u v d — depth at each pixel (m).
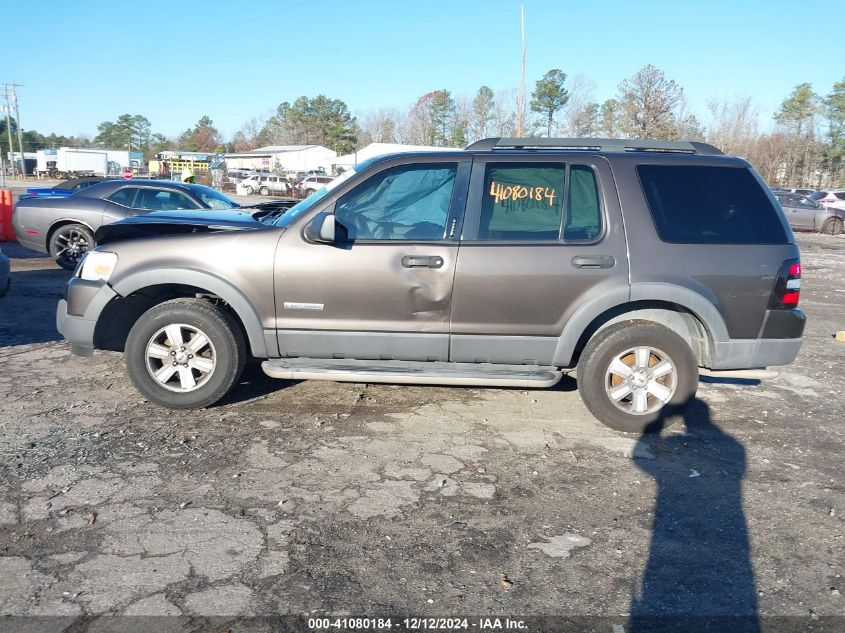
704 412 5.48
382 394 5.61
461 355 4.80
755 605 3.00
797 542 3.54
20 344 6.84
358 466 4.26
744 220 4.77
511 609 2.92
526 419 5.16
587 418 5.22
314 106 84.88
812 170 54.31
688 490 4.09
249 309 4.80
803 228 27.28
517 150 4.99
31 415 4.92
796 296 4.80
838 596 3.07
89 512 3.59
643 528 3.63
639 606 2.97
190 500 3.76
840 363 7.19
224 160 67.62
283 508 3.71
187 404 5.00
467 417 5.16
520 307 4.69
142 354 4.92
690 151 5.06
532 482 4.12
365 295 4.73
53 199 11.00
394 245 4.71
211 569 3.12
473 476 4.18
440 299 4.70
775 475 4.34
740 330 4.75
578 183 4.78
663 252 4.67
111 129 122.38
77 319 4.99
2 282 7.38
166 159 66.56
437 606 2.92
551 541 3.47
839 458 4.63
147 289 5.11
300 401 5.39
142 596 2.91
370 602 2.93
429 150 4.99
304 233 4.77
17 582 2.98
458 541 3.44
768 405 5.71
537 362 4.80
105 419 4.89
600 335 4.83
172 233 5.01
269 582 3.04
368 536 3.46
